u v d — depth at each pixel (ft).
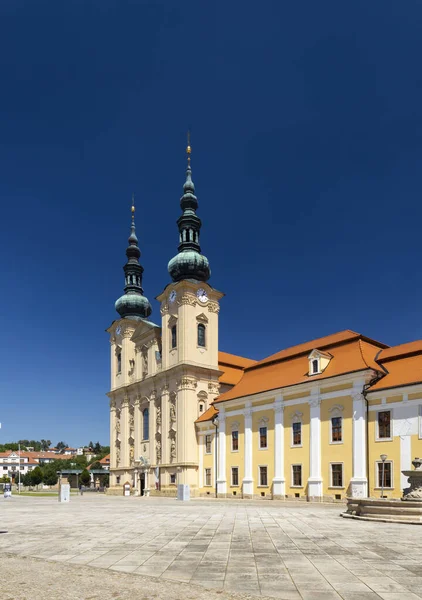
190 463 216.74
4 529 72.79
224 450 194.80
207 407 230.27
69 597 33.68
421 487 83.30
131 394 267.80
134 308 288.10
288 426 166.81
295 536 61.46
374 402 141.08
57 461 607.78
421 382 129.39
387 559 46.21
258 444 178.19
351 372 146.30
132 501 171.01
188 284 234.17
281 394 170.30
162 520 84.28
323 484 151.02
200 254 253.85
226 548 52.70
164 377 239.09
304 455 159.22
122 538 61.21
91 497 225.76
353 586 36.55
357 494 139.03
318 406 156.35
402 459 131.13
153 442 242.17
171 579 38.81
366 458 139.54
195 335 233.55
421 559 46.19
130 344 278.26
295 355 184.44
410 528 69.36
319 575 39.88
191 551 51.06
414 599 33.24
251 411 183.11
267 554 49.01
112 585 36.91
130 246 305.94
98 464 550.36
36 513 105.19
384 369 147.43
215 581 38.06
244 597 33.71
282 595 34.24
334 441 150.00
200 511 106.42
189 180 267.39
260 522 79.05
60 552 51.24
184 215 258.57
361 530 67.21
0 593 34.76
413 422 130.41
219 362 258.37
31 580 38.58
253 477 178.29
